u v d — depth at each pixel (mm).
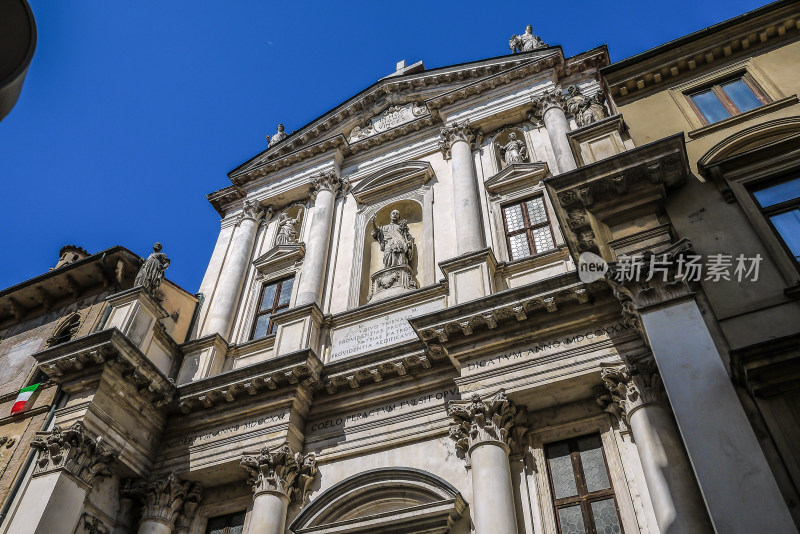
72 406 14547
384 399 14922
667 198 11828
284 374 14969
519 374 12938
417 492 12891
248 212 23000
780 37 14281
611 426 12336
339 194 22062
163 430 16094
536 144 19453
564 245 15719
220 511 14875
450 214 18719
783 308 9602
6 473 15227
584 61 20891
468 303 13586
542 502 11852
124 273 20297
